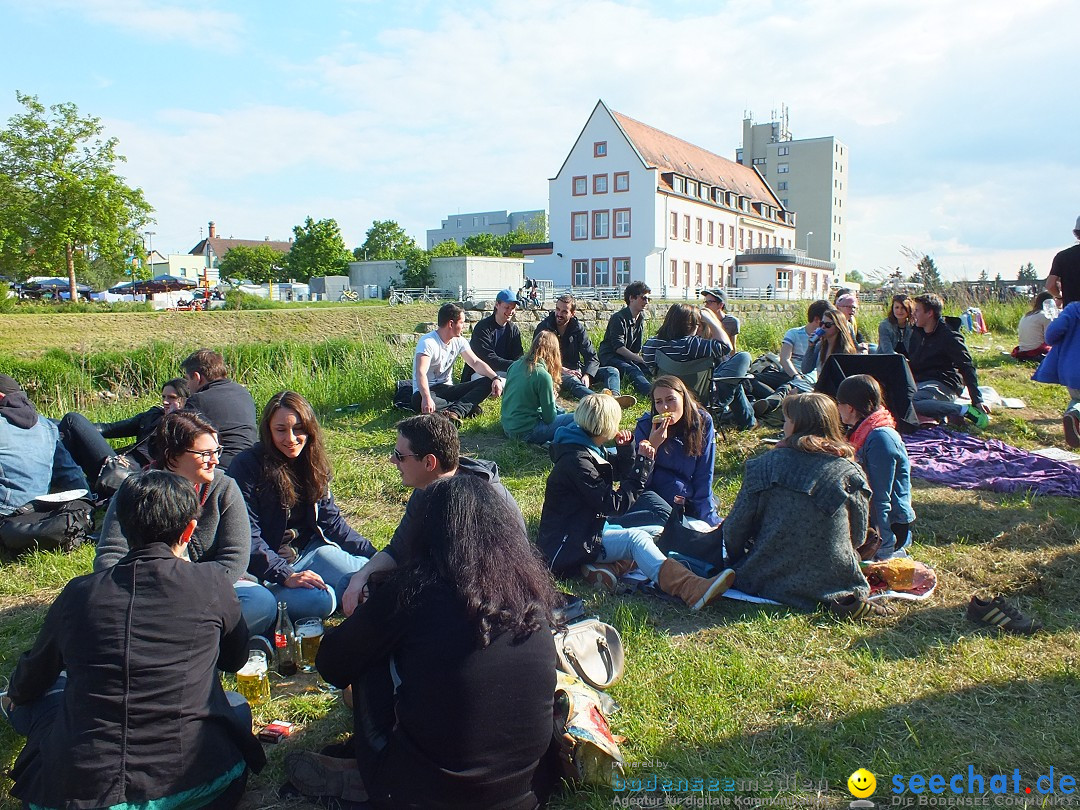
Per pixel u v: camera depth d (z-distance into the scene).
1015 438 7.59
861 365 6.89
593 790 2.77
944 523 5.29
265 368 11.50
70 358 12.70
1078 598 4.19
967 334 15.02
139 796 2.36
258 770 2.78
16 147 34.91
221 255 110.69
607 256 54.00
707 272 59.56
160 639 2.45
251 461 4.14
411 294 45.81
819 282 72.06
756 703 3.31
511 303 9.45
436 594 2.38
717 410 7.52
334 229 69.00
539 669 2.40
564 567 4.47
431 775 2.32
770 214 70.00
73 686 2.40
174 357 12.48
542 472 6.74
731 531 4.21
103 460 5.88
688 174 57.34
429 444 3.53
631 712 3.27
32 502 5.20
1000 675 3.46
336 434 8.21
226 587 2.69
